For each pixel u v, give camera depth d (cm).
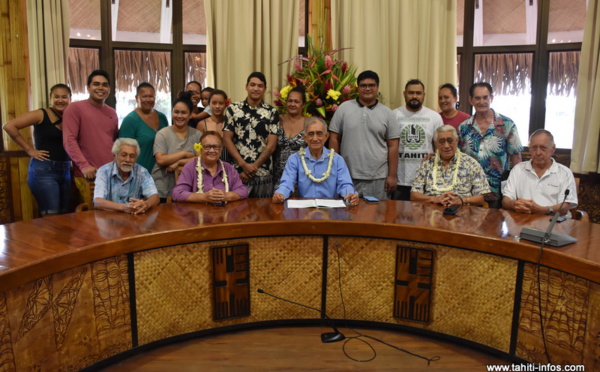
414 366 240
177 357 247
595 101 407
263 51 468
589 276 200
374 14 464
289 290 278
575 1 444
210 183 318
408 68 463
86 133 372
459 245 246
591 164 414
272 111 372
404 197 391
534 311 227
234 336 271
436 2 455
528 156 463
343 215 282
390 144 373
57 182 397
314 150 330
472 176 323
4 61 427
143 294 243
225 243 263
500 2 469
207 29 455
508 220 272
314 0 475
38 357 201
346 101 381
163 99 493
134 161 291
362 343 264
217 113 404
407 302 268
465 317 253
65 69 440
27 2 417
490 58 480
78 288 216
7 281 182
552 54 460
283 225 268
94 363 227
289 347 259
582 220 299
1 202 439
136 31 478
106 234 236
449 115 400
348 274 276
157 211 288
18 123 378
